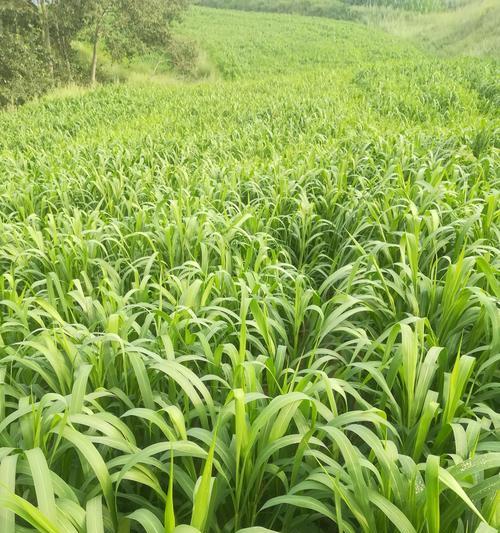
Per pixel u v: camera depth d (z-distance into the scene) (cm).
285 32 4634
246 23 5241
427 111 1092
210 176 657
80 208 631
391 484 153
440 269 360
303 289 329
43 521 127
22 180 680
